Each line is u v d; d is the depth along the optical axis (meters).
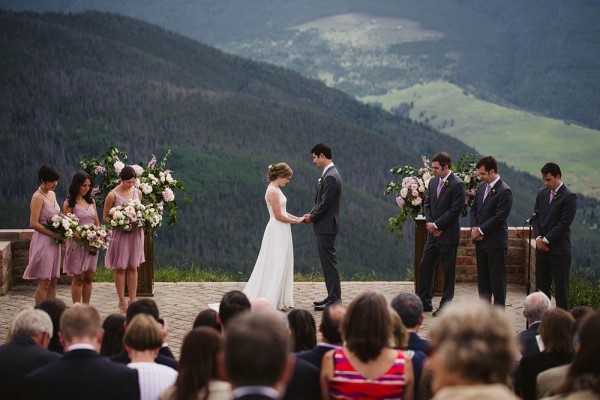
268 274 8.71
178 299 9.13
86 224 8.13
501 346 2.21
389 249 99.56
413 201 9.13
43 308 4.97
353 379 3.62
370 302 3.62
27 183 94.06
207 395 3.33
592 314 3.04
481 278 8.55
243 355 2.28
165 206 9.13
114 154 9.10
